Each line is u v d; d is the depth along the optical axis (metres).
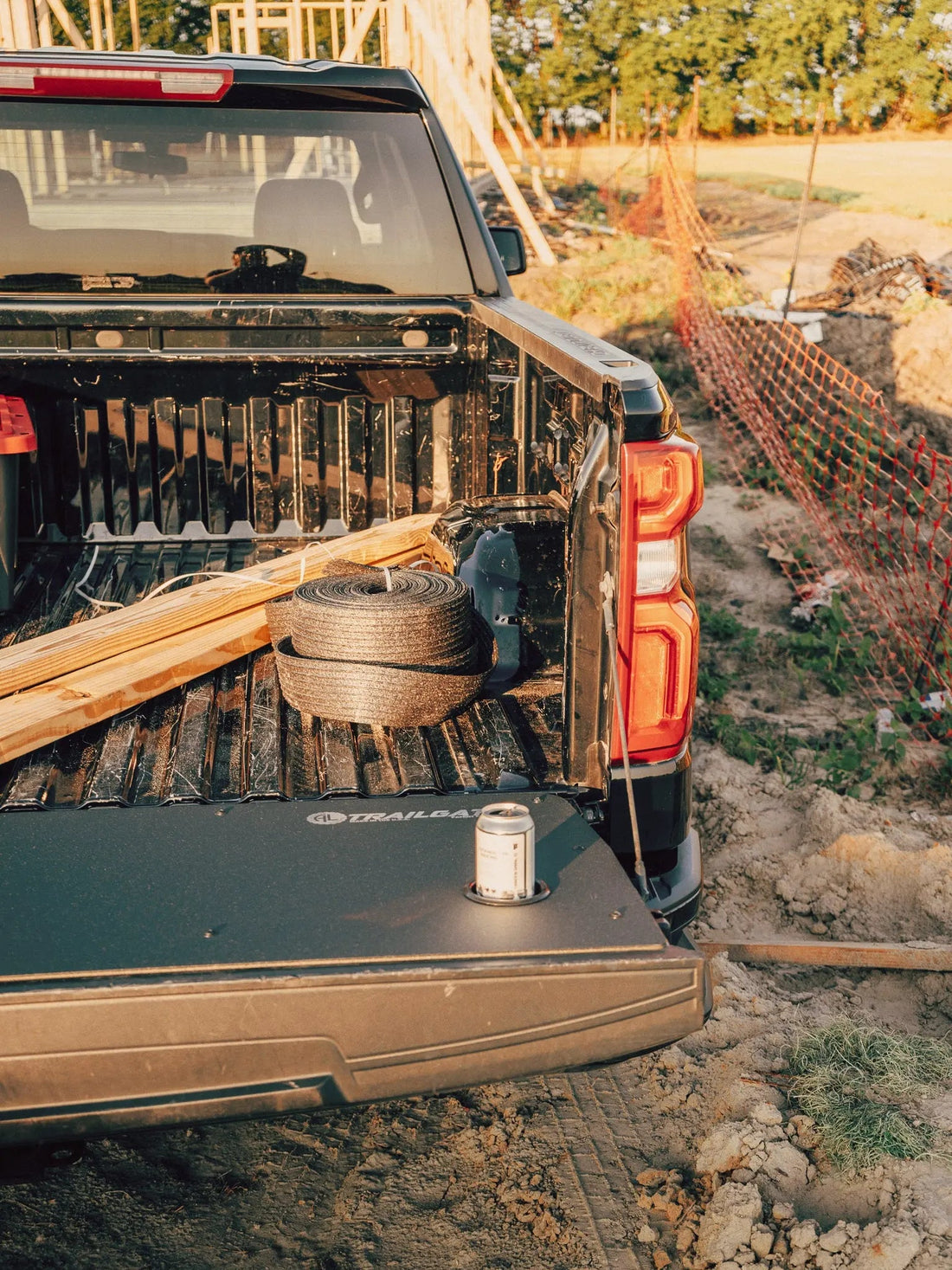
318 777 2.67
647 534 2.47
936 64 37.50
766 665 6.54
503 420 3.71
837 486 8.68
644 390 2.43
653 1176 2.96
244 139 3.75
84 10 23.61
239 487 3.99
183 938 2.05
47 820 2.46
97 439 3.90
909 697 6.23
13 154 3.68
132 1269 2.68
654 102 38.06
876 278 12.20
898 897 4.19
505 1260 2.71
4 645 3.23
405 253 3.90
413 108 3.77
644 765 2.64
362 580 3.04
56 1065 1.96
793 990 3.79
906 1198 2.79
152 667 2.97
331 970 1.99
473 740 2.84
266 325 3.77
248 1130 3.15
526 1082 3.34
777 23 37.41
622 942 2.09
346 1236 2.78
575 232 17.17
